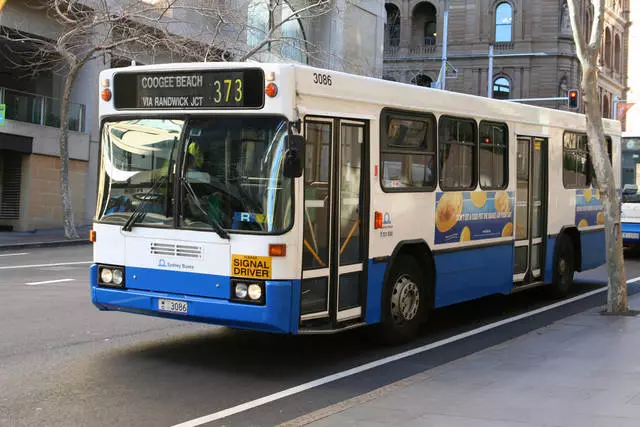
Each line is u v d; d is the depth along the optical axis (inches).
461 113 421.7
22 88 1205.7
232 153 314.3
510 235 474.0
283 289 302.2
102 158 344.5
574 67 2637.8
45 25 1095.0
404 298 382.6
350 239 342.6
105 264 338.3
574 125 555.2
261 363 338.0
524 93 2637.8
